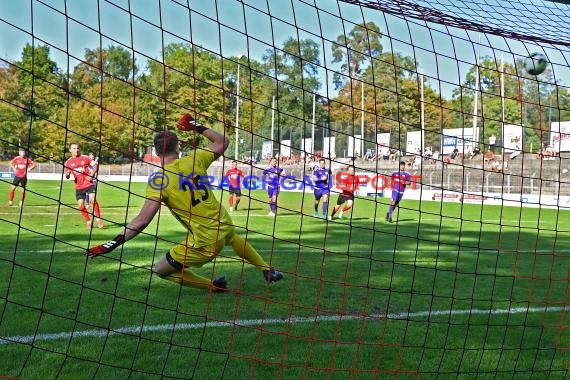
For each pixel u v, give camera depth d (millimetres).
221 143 4465
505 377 3604
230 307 4938
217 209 4543
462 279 6773
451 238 11438
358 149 18438
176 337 4055
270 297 5375
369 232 11891
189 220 4277
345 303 5242
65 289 5320
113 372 3375
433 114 20156
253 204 19172
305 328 4398
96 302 4883
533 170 20812
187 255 4535
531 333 4562
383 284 6219
